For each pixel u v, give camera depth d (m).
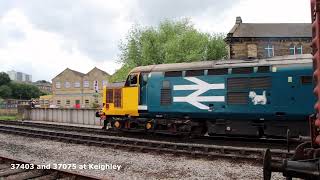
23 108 40.34
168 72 17.53
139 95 18.55
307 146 6.51
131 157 13.05
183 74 17.00
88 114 32.03
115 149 14.84
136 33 42.03
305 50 45.75
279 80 14.41
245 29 47.31
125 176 10.05
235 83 15.48
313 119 6.20
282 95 14.34
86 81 75.44
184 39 38.19
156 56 39.91
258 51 45.66
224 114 15.80
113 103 19.72
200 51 38.22
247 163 11.64
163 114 17.81
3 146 16.20
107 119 20.47
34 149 15.05
